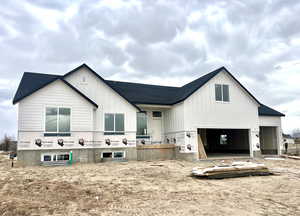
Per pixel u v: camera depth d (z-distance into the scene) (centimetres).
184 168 1338
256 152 1969
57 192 761
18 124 1375
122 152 1684
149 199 703
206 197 730
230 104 1939
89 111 1548
